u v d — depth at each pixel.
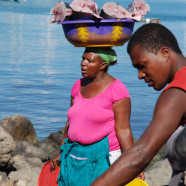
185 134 3.32
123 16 5.71
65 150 5.86
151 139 3.21
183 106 3.29
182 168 3.39
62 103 26.98
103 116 5.64
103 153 5.62
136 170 3.20
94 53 5.76
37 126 21.69
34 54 53.84
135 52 3.54
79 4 5.64
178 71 3.47
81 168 5.66
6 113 24.09
